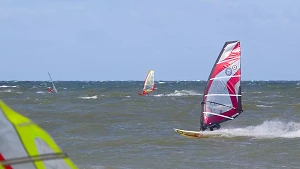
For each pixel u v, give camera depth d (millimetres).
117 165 53719
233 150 62969
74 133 84312
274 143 68250
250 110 139750
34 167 9438
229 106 77375
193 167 52156
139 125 97000
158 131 87062
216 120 78125
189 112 128625
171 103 170500
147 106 151875
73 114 116562
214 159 56812
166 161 55812
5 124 9680
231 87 77125
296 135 76500
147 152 62719
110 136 80125
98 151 64125
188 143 70250
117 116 116812
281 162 54562
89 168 51781
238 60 76938
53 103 169250
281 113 126375
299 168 51188
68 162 9836
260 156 58406
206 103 78500
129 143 70625
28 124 9898
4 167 9219
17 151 9508
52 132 86375
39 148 9695
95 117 112562
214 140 72750
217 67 77562
